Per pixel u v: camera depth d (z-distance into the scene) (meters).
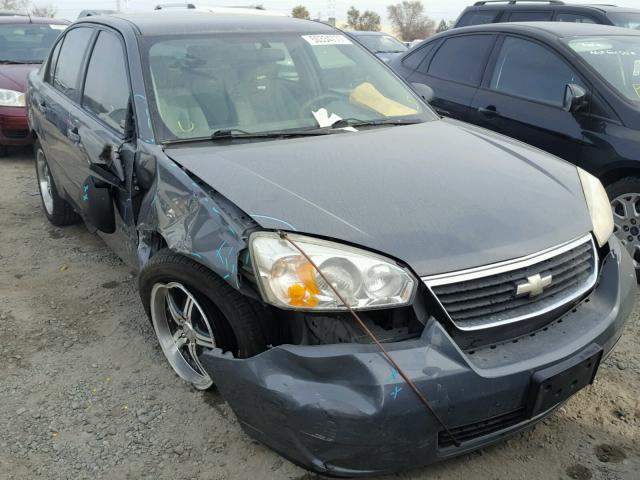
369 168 2.65
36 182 6.46
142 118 3.00
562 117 4.41
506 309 2.21
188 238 2.37
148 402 2.85
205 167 2.61
